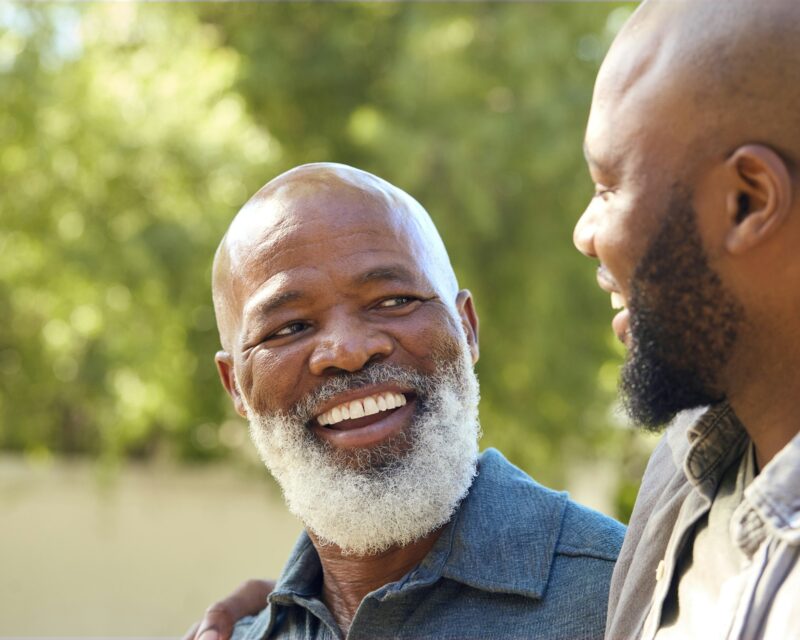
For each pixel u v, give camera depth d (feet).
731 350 4.22
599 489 29.76
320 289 6.08
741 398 4.33
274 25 27.66
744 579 4.19
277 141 27.35
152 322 25.18
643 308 4.33
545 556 5.99
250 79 26.18
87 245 24.25
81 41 25.53
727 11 4.15
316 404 6.11
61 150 24.53
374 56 27.32
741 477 4.63
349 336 6.03
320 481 6.13
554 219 24.85
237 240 6.43
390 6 27.43
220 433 29.48
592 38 25.14
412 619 5.97
